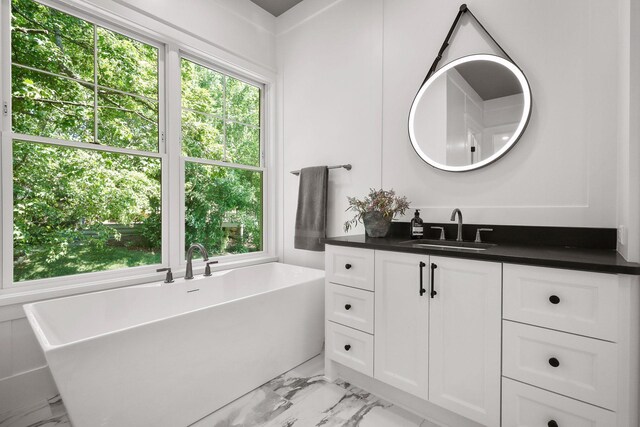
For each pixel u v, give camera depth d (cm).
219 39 252
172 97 228
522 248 142
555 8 156
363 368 164
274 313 184
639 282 97
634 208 101
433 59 199
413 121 204
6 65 163
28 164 176
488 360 122
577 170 149
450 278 133
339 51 249
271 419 149
